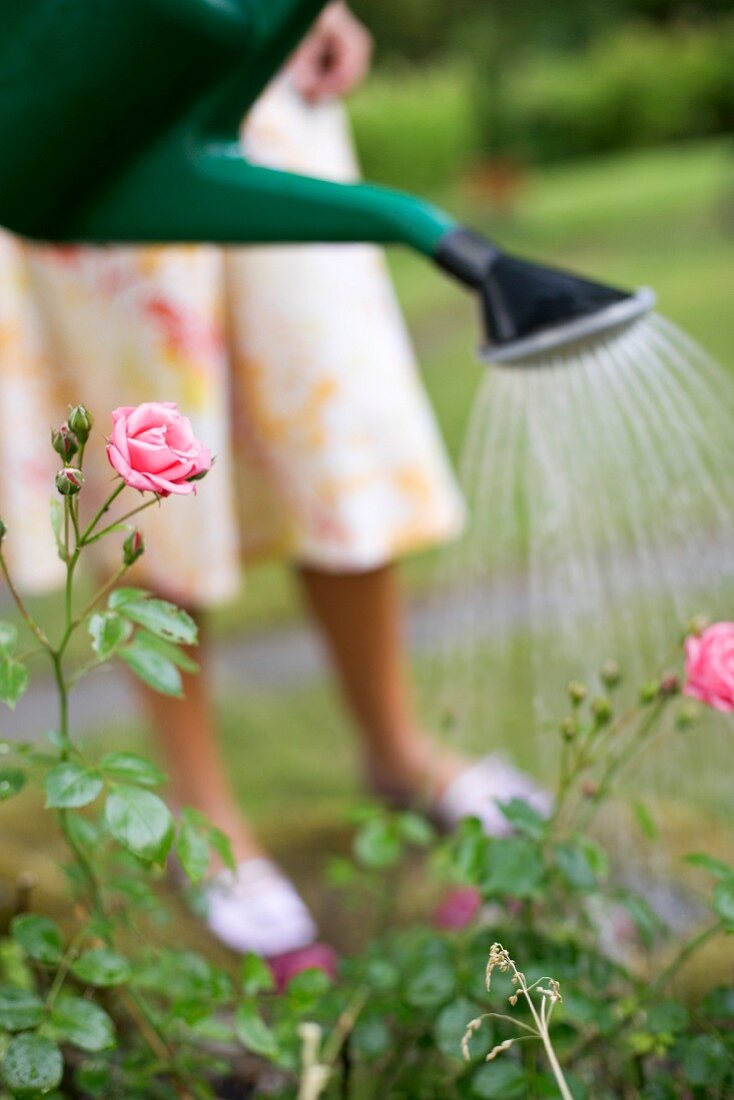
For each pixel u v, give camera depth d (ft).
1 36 3.60
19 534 5.60
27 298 5.46
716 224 34.37
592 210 42.91
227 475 5.60
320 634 6.48
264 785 8.10
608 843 5.39
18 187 3.86
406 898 5.75
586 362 3.81
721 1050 3.22
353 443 5.94
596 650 4.66
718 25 71.82
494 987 3.32
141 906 3.88
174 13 3.51
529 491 4.21
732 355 17.44
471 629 9.49
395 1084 3.73
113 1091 3.65
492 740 7.65
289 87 5.91
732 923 3.10
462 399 17.92
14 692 2.77
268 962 5.35
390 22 66.39
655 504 4.06
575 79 63.77
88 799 2.84
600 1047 3.81
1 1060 3.14
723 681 3.08
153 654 3.02
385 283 6.29
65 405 5.60
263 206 3.86
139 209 3.93
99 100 3.64
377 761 6.55
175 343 5.36
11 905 5.03
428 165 54.90
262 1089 4.21
